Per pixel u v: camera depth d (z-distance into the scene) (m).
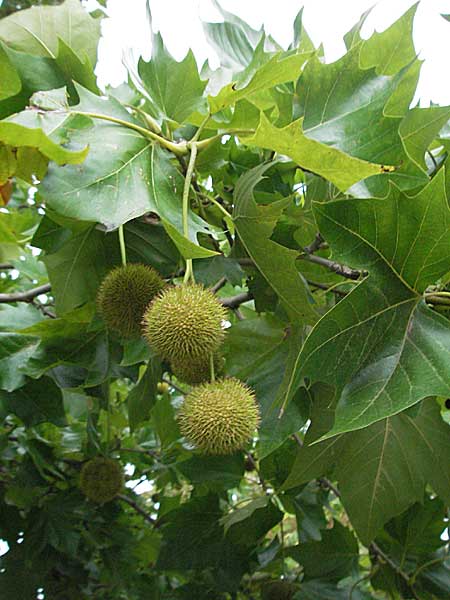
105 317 0.29
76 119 0.26
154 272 0.29
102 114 0.27
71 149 0.25
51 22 0.29
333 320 0.24
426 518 0.39
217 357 0.30
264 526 0.38
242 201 0.27
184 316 0.26
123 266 0.29
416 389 0.23
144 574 0.49
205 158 0.33
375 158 0.28
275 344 0.32
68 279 0.31
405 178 0.28
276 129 0.24
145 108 0.34
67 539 0.42
